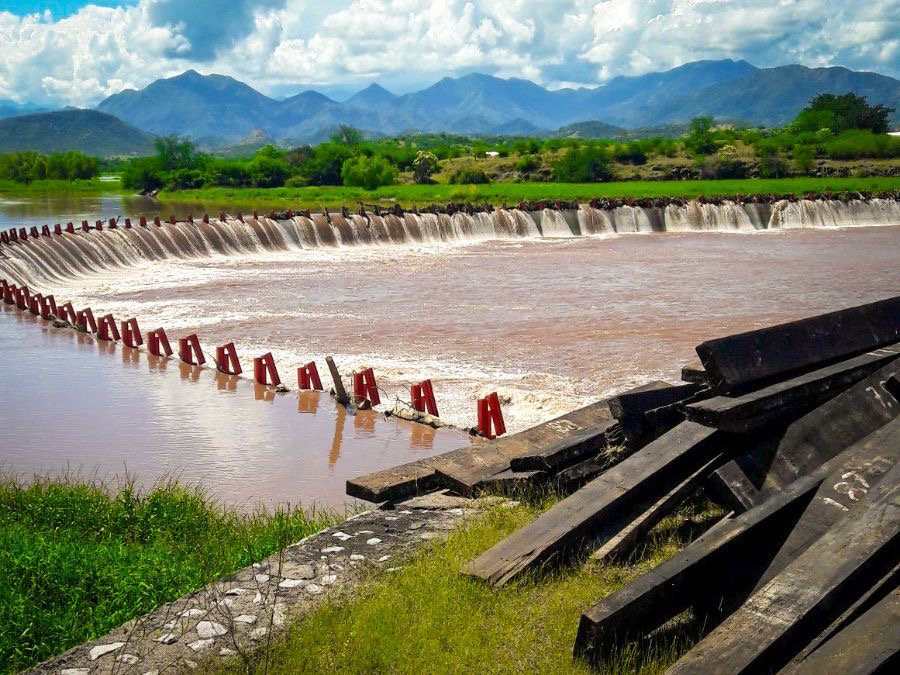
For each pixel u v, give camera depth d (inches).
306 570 326.0
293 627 279.0
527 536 319.3
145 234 1866.4
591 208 2704.2
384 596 295.4
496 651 261.1
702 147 4712.1
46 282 1558.8
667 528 339.9
